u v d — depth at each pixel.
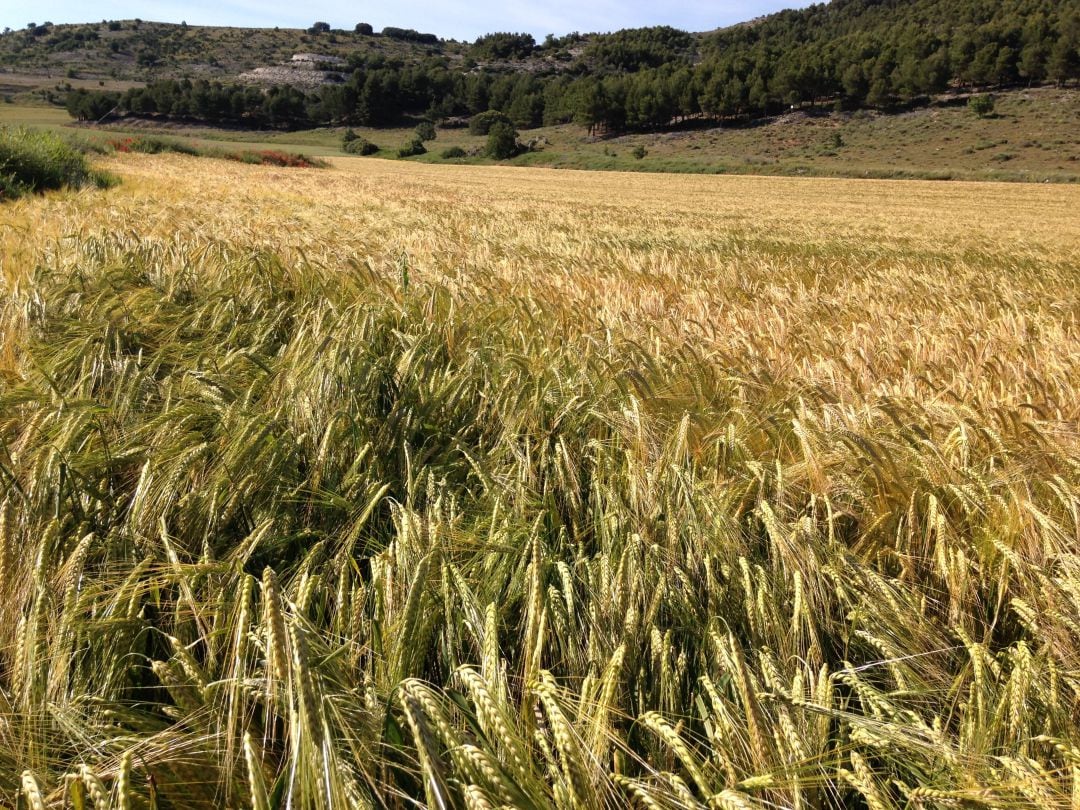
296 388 3.29
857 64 116.56
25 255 7.25
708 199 46.91
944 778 1.61
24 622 1.77
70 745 1.67
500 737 1.43
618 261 11.84
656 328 5.11
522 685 1.87
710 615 2.09
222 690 1.72
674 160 96.44
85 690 1.82
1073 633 2.09
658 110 121.88
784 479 2.73
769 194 54.56
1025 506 2.39
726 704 1.77
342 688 1.68
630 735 1.80
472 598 1.93
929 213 38.41
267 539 2.47
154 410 3.30
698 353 4.34
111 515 2.43
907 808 1.58
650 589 2.13
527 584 2.14
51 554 2.05
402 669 1.78
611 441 3.13
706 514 2.40
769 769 1.55
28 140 20.58
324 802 1.29
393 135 134.88
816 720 1.72
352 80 142.50
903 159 90.44
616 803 1.55
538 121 142.12
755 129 116.50
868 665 1.92
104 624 1.82
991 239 23.47
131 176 29.27
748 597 2.09
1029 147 87.50
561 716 1.48
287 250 8.13
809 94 119.62
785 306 7.45
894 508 2.68
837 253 17.05
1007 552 2.17
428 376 3.69
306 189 31.98
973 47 120.44
